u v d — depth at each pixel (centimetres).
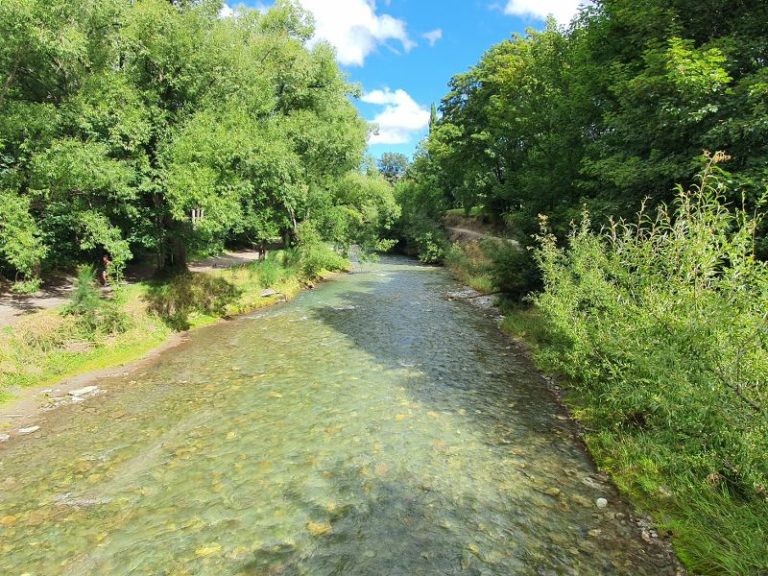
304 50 2602
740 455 454
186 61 1507
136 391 970
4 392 918
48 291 1587
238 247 3559
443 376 1062
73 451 714
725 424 461
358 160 2981
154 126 1434
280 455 698
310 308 1914
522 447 721
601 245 890
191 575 459
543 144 1797
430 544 501
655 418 630
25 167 1284
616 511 550
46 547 501
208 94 1606
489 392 962
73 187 1326
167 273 1812
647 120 981
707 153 591
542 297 1075
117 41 1396
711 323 470
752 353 442
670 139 949
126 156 1441
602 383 770
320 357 1216
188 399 926
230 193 1457
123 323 1315
